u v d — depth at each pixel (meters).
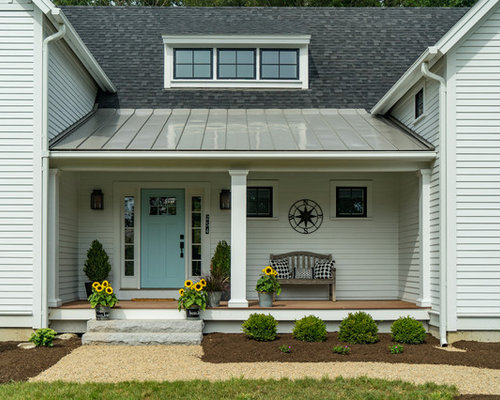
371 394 6.60
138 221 12.70
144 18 15.37
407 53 14.45
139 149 9.97
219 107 13.01
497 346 9.25
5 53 9.81
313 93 13.38
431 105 10.41
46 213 9.80
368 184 12.67
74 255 12.06
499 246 9.74
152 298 12.53
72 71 11.44
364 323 9.40
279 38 13.34
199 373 7.60
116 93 13.27
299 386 6.90
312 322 9.56
